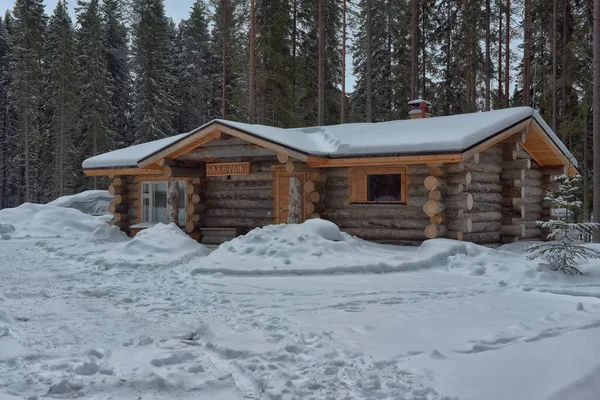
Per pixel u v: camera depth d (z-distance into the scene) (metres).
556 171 17.58
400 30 30.34
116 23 46.84
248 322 6.88
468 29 27.56
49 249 15.38
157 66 40.75
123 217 19.06
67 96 39.19
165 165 16.36
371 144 14.16
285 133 16.16
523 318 6.90
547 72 26.05
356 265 11.02
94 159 19.22
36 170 43.84
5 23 51.06
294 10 32.62
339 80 33.31
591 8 24.00
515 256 11.59
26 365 5.00
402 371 4.72
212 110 48.78
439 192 13.38
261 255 11.93
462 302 8.04
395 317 6.93
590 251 11.25
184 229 17.34
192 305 8.09
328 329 6.26
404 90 31.97
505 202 15.44
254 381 4.72
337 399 4.18
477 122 14.22
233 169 16.44
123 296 8.75
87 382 4.56
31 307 7.90
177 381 4.64
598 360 5.00
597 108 14.61
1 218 21.59
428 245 12.52
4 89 46.44
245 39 29.88
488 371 4.73
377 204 14.60
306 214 15.22
